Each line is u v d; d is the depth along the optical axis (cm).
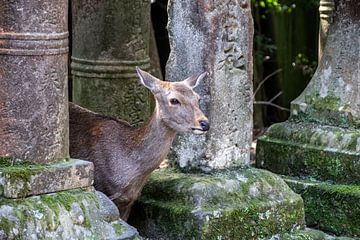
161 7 2242
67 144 1010
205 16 1126
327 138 1327
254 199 1144
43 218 943
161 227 1116
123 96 1427
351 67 1353
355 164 1283
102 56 1411
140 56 1441
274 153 1379
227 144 1158
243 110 1171
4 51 955
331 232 1277
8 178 938
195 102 1068
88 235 974
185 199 1105
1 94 961
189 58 1144
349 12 1362
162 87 1070
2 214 928
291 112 1407
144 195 1151
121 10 1410
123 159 1098
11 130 963
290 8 2228
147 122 1094
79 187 1000
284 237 1156
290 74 2295
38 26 961
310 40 2298
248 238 1121
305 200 1302
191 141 1155
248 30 1168
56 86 982
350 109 1338
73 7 1427
